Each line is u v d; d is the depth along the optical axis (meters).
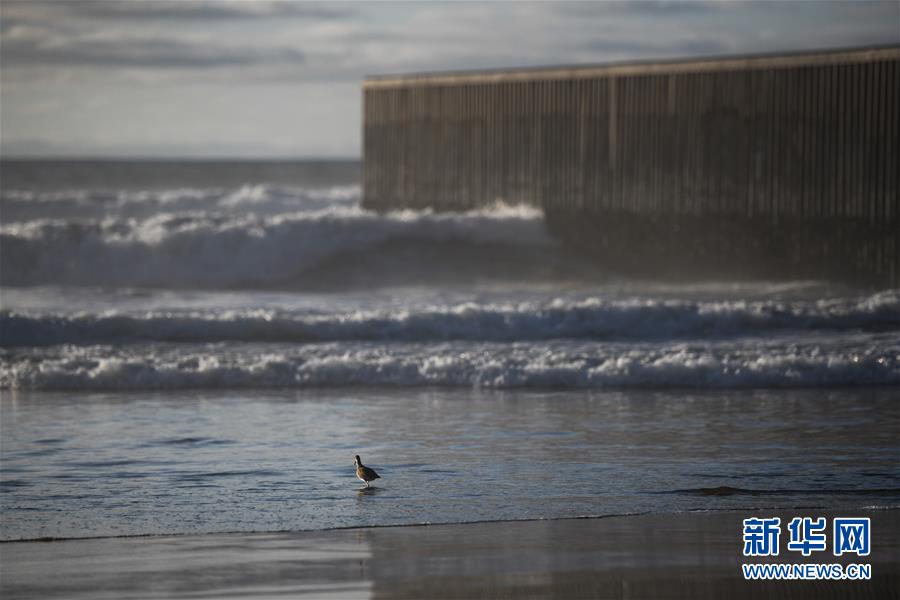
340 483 37.72
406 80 134.75
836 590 26.14
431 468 40.00
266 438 45.47
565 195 118.31
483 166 126.06
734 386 59.03
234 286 105.81
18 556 28.84
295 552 29.19
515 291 100.38
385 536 30.89
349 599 25.09
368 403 53.81
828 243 98.75
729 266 105.94
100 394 56.06
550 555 28.80
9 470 39.53
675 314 71.69
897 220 93.69
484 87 125.88
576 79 117.06
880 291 94.31
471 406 53.03
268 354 63.22
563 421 49.28
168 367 59.03
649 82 111.44
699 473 39.16
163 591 25.66
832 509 34.00
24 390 56.94
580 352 64.12
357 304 86.00
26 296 90.31
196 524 32.38
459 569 27.55
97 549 29.58
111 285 105.31
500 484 37.50
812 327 73.25
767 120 102.75
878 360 60.94
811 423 48.94
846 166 97.19
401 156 135.88
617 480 38.09
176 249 107.38
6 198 163.12
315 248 112.12
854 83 96.31
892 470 39.69
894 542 30.27
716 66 106.25
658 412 51.56
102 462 40.91
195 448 43.47
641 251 112.00
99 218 167.38
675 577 26.88
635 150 112.56
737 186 105.12
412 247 115.81
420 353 63.84
